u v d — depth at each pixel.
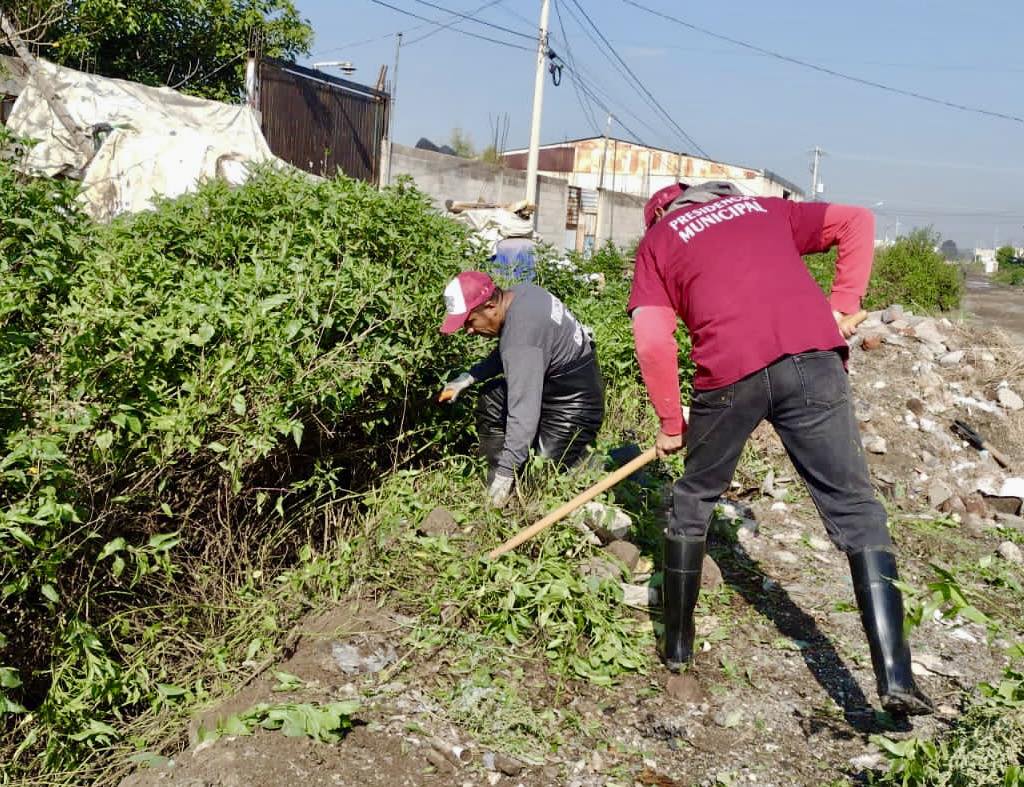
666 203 3.56
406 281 4.56
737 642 3.82
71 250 3.67
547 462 4.48
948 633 4.03
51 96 10.59
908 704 2.97
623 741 3.13
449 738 3.00
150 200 4.93
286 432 3.53
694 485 3.41
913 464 6.57
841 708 3.39
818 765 3.06
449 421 5.08
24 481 2.76
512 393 4.27
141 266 3.84
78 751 2.99
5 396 2.97
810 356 3.12
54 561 2.83
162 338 3.37
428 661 3.38
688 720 3.27
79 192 3.84
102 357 3.25
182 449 3.49
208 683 3.36
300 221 4.50
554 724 3.17
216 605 3.65
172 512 3.71
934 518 5.66
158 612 3.58
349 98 15.71
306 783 2.72
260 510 3.92
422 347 4.46
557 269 7.52
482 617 3.61
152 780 2.70
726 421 3.24
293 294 3.86
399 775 2.81
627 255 10.85
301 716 2.88
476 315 4.33
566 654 3.50
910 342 8.70
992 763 2.68
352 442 4.69
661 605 3.99
